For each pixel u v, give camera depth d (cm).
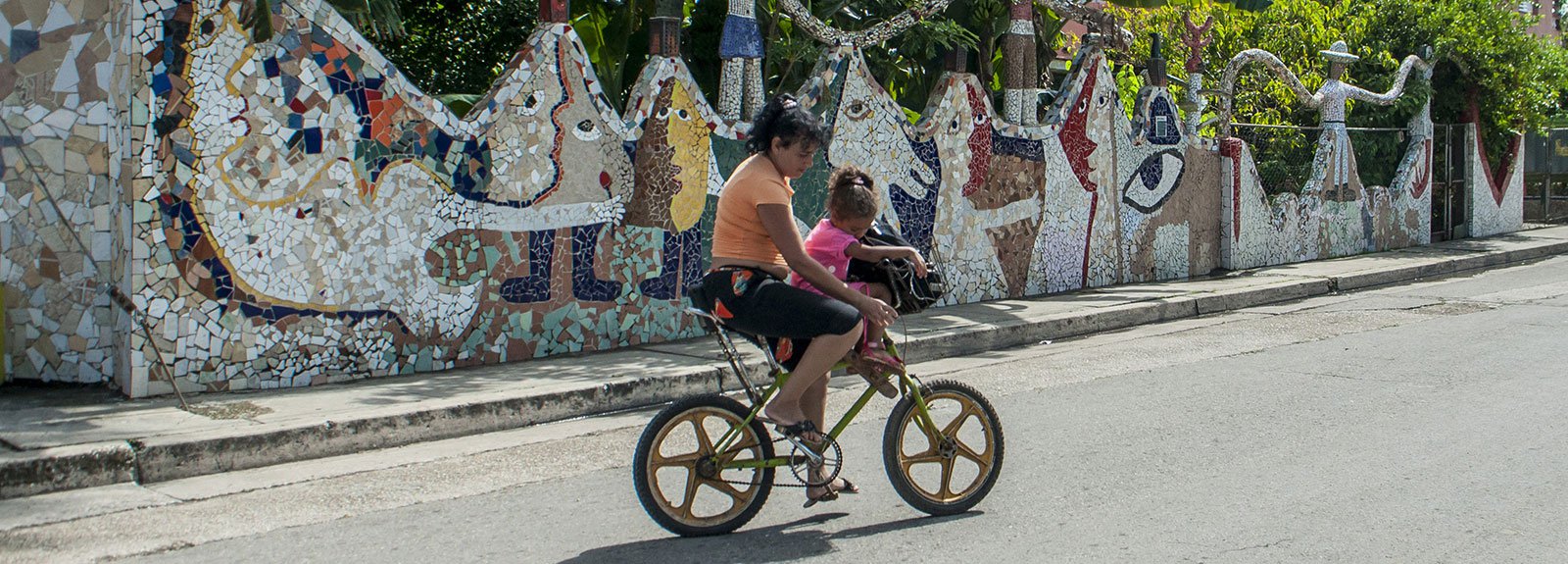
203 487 619
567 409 805
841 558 485
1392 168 2008
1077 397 809
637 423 782
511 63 939
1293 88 1755
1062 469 618
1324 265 1695
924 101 1528
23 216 805
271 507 577
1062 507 551
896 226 1218
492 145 923
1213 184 1616
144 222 761
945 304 1264
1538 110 2202
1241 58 1645
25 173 802
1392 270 1617
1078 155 1410
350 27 841
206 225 784
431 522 548
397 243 874
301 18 817
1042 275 1376
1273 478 590
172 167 768
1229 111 1658
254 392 800
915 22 1217
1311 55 1933
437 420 742
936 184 1252
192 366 786
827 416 766
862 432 717
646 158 1020
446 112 896
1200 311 1315
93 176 793
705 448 516
